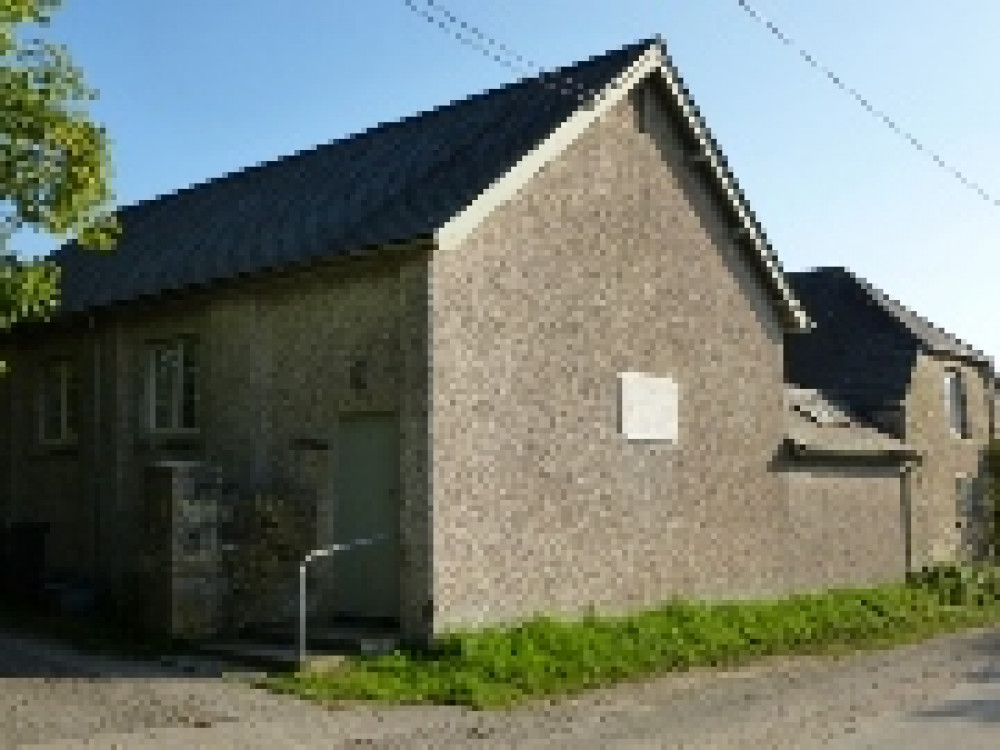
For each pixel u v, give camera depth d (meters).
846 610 19.20
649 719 11.00
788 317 19.88
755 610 17.69
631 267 16.61
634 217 16.73
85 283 19.86
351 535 14.80
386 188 16.25
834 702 11.94
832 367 26.38
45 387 20.12
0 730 9.97
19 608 16.83
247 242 17.00
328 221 15.99
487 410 14.28
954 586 22.92
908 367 25.30
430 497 13.50
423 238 13.46
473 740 10.05
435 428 13.62
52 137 14.37
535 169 14.92
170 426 17.44
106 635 14.52
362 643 13.27
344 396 14.74
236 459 16.06
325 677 12.27
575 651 13.83
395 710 11.30
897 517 23.19
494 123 16.84
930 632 18.81
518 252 14.85
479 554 14.02
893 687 12.98
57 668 12.66
